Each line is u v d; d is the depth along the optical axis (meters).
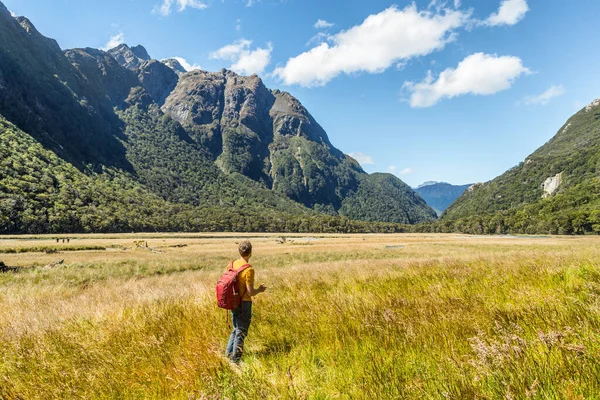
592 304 3.42
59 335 4.90
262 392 2.79
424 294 5.63
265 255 42.75
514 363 2.39
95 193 171.62
